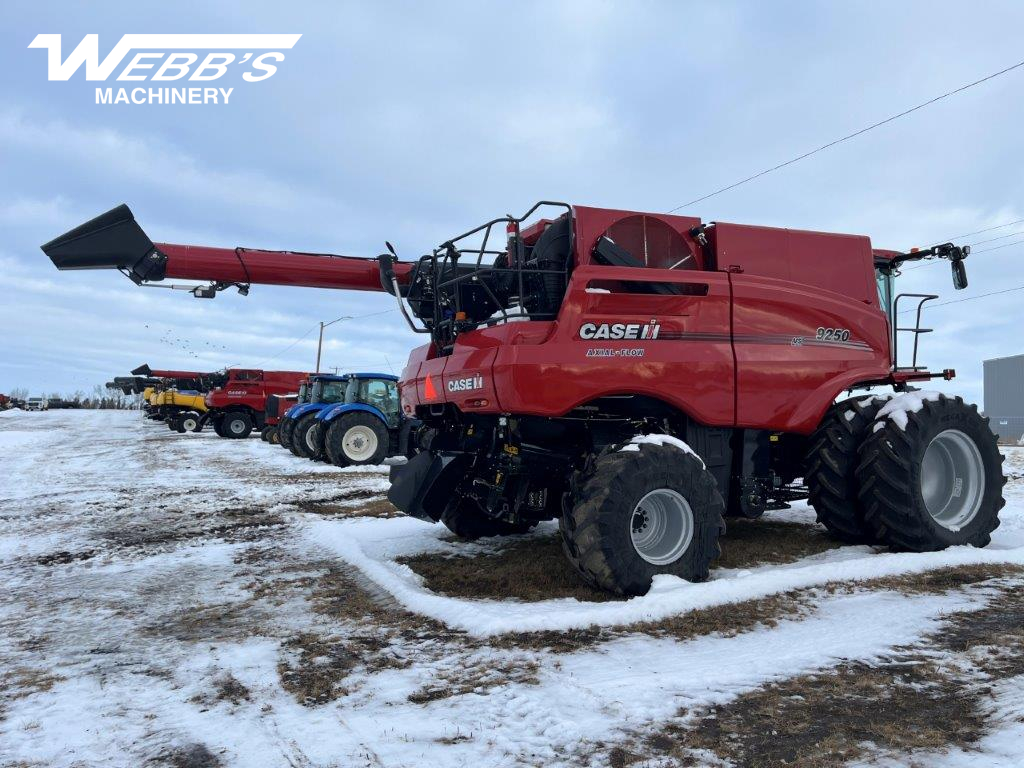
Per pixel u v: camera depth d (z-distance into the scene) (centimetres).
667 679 271
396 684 276
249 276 595
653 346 440
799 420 484
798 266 509
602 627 339
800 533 561
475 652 309
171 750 226
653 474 395
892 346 594
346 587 435
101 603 413
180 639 344
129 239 554
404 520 650
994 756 207
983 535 493
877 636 315
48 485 1066
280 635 345
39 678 295
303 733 234
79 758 222
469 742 224
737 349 464
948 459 507
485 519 566
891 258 602
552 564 473
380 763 212
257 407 2283
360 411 1316
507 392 404
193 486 1014
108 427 3309
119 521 718
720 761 209
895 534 470
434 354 518
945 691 255
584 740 223
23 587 457
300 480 1074
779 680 268
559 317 419
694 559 405
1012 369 4678
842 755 211
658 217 474
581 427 468
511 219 433
